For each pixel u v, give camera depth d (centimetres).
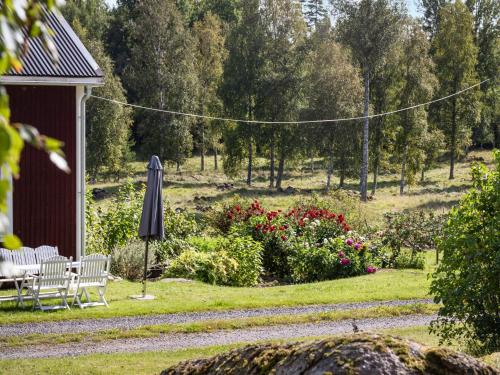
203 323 1288
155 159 1541
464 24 6094
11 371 955
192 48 6194
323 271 2030
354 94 5403
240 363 415
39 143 176
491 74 6794
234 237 2112
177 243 2145
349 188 5722
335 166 5622
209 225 2462
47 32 212
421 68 5438
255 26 5897
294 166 6297
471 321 999
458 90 6084
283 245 2111
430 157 5656
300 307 1491
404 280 1827
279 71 5881
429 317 1409
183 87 5994
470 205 1030
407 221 2345
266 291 1667
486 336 998
